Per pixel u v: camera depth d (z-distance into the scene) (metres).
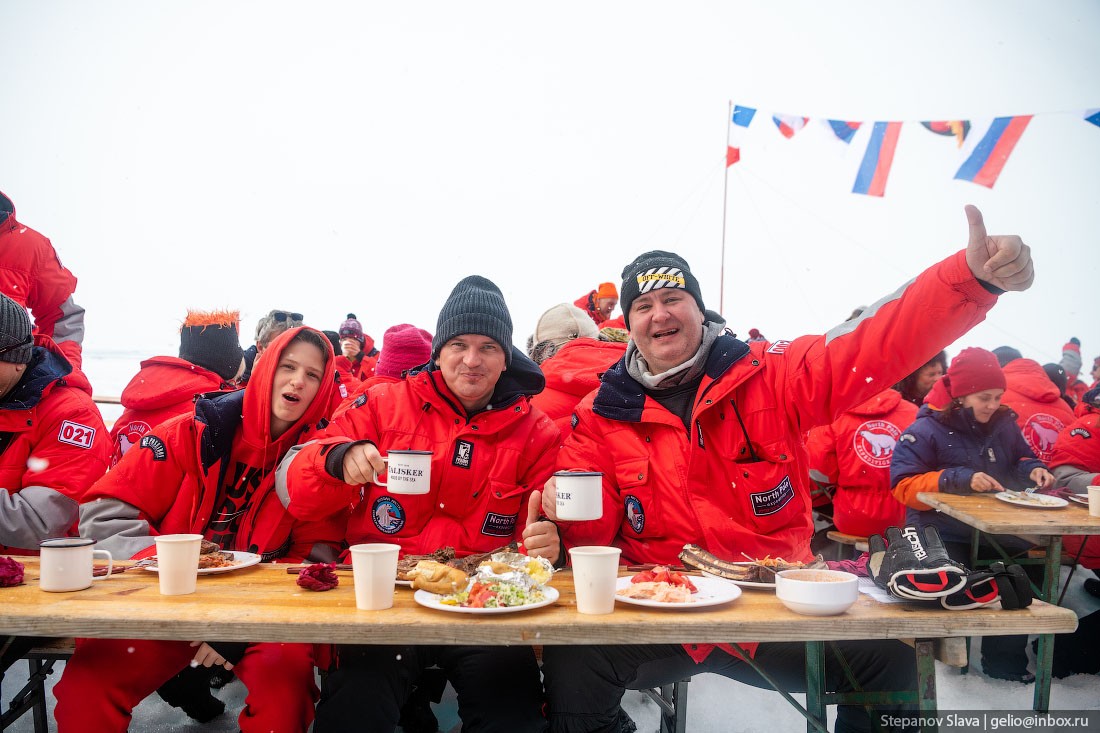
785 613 1.52
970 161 6.68
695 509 2.30
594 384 3.42
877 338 2.11
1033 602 1.57
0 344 2.68
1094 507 3.06
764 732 2.76
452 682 2.04
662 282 2.37
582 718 1.86
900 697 1.58
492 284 2.67
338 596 1.69
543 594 1.66
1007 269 1.84
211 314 3.71
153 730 2.68
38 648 1.84
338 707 1.79
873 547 1.87
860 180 7.18
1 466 2.79
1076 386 9.41
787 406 2.30
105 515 2.26
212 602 1.59
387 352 3.92
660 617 1.48
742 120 7.48
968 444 3.75
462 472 2.46
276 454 2.44
